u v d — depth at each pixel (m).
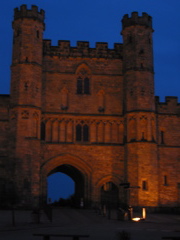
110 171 47.56
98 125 48.44
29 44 46.47
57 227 29.09
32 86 45.53
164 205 47.66
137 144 45.97
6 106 46.69
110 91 49.59
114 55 50.62
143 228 28.36
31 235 23.55
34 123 45.12
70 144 47.28
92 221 34.09
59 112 47.81
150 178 45.53
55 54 49.16
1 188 44.66
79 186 50.66
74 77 49.12
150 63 48.88
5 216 36.38
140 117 46.66
